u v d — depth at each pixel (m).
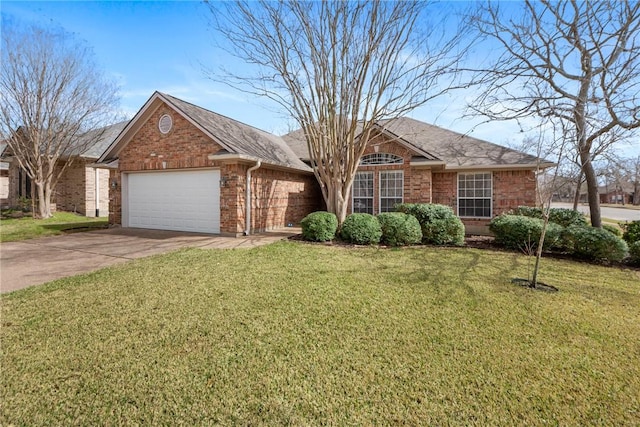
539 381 2.93
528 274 6.33
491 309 4.52
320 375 2.97
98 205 18.36
